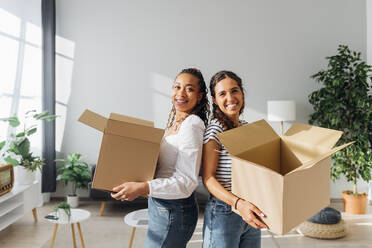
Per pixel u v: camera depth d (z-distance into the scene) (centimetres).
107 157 118
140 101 430
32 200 335
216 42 426
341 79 361
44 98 398
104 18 429
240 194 103
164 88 429
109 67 429
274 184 89
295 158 119
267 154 119
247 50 425
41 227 321
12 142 335
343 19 418
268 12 424
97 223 336
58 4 426
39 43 401
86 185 397
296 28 422
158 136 119
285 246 276
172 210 128
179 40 427
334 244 279
